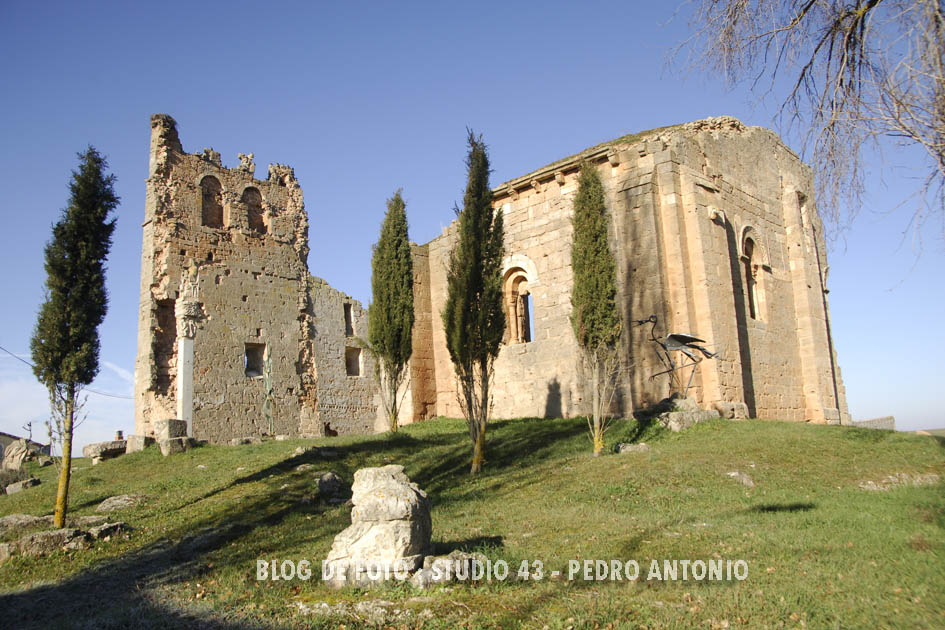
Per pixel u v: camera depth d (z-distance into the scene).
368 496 8.38
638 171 22.70
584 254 18.55
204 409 32.31
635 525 10.41
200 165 35.03
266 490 14.82
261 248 36.78
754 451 15.74
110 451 24.23
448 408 27.11
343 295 41.19
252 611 7.48
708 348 21.00
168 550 10.94
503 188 26.22
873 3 7.08
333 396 38.84
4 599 8.85
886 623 6.20
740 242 24.94
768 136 28.44
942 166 6.03
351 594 7.82
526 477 15.10
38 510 15.52
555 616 6.84
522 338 26.31
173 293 32.56
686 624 6.39
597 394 17.45
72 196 14.88
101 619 7.48
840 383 30.69
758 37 7.79
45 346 13.71
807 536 9.38
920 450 15.76
